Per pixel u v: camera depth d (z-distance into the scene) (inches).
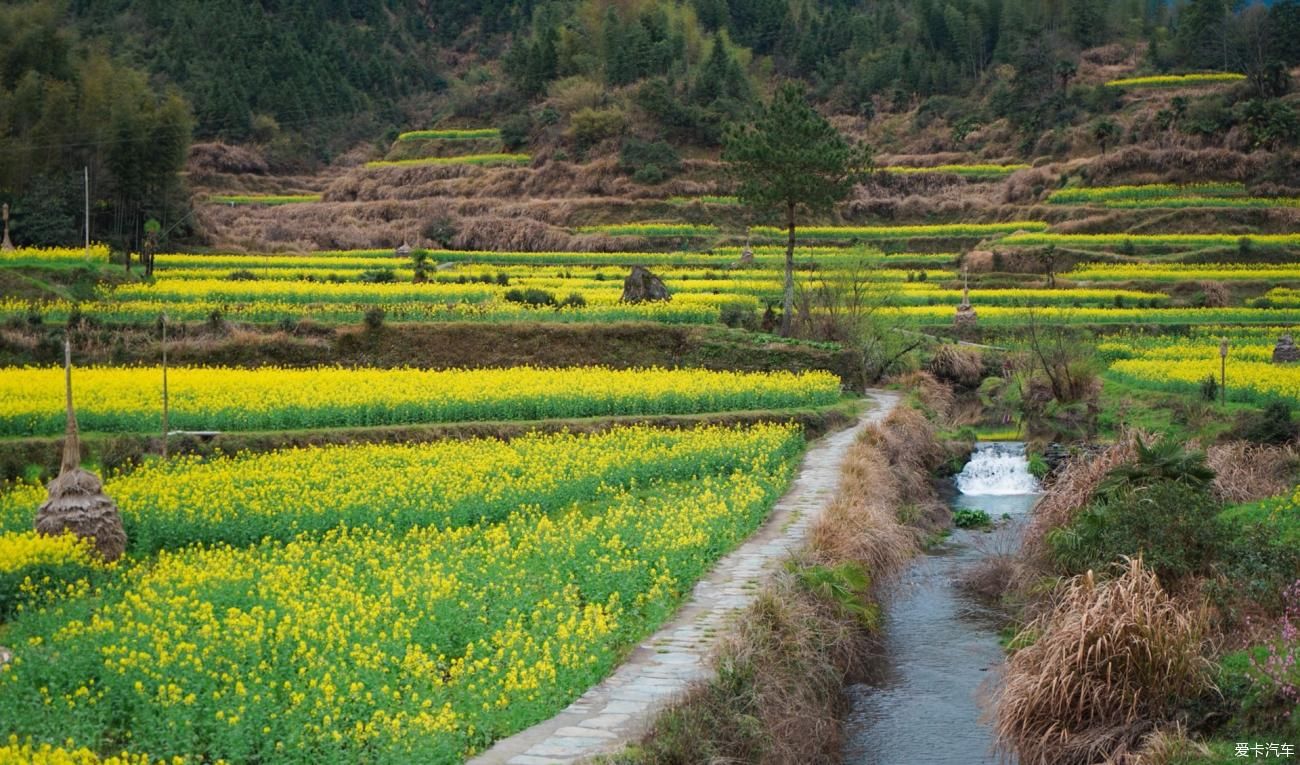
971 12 6328.7
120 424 1186.6
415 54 7465.6
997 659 806.5
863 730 684.1
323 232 3843.5
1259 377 1690.5
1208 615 705.6
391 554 812.0
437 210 4175.7
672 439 1254.9
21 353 1576.0
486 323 1802.4
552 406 1369.3
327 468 1056.2
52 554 770.8
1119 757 580.4
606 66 5408.5
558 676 598.5
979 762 639.8
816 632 719.1
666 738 531.2
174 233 3122.5
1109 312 2539.4
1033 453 1578.5
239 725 518.3
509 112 5359.3
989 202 4018.2
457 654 650.2
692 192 4200.3
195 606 679.7
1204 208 3533.5
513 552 818.2
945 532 1213.1
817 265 2790.4
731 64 5369.1
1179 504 816.9
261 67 5866.1
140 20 6378.0
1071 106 4739.2
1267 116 3909.9
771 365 1763.0
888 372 2030.0
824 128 1905.8
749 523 943.0
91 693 570.6
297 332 1745.8
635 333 1815.9
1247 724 590.6
